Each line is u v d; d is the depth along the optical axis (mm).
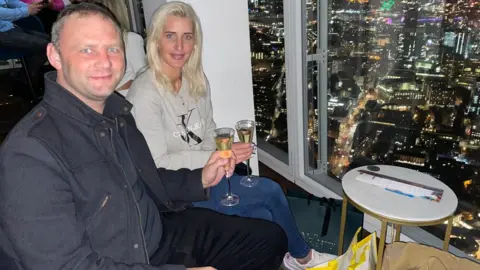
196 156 1714
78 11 1050
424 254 1432
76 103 1060
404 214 1383
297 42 2322
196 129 1827
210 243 1417
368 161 2314
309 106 2492
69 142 1042
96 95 1084
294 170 2699
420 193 1502
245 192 1744
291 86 2471
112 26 1084
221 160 1514
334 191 2422
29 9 2965
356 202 1479
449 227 1482
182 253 1371
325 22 2254
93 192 1069
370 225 2158
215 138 1529
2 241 997
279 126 2889
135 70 2234
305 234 1944
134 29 4145
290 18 2305
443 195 1506
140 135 1395
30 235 905
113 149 1126
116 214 1118
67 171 1004
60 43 1041
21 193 902
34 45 2930
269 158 2957
